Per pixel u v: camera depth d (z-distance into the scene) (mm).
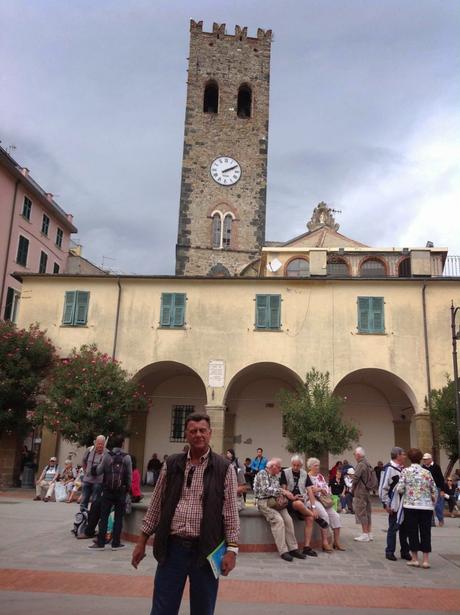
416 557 10086
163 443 29141
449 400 21844
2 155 35281
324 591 7980
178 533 4438
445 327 25125
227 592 7727
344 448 22156
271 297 25812
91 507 11891
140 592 7500
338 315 25531
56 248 44281
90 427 22047
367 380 28453
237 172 46656
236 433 29031
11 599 6891
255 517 11180
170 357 25391
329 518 11852
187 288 26203
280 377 29156
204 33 49688
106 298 26312
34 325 25562
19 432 24719
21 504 18656
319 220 41406
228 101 48375
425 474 10203
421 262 27922
